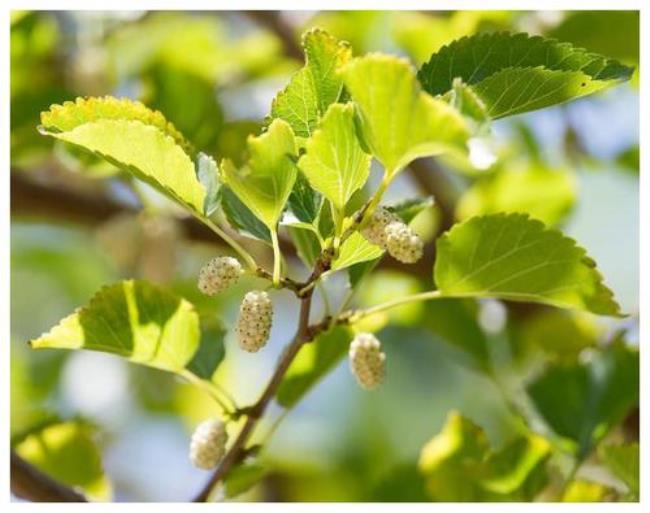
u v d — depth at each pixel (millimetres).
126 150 792
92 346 861
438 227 1151
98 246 1417
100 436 1141
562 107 1209
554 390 990
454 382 1475
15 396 1285
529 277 838
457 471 976
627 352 987
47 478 915
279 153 764
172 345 870
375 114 740
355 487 1322
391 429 1469
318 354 909
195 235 1126
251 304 779
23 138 1062
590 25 1067
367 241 779
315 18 1203
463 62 813
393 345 1467
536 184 1137
